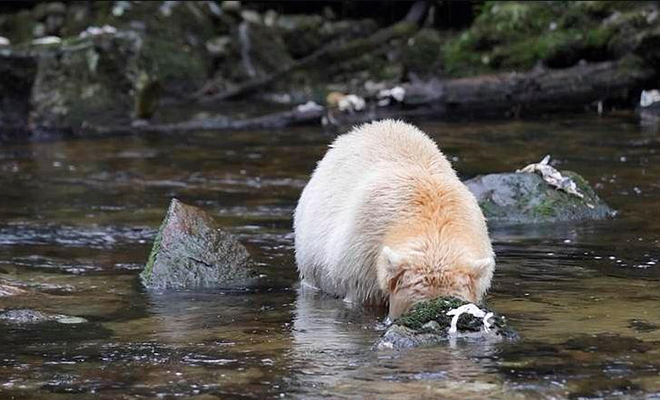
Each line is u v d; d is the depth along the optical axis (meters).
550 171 13.93
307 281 10.95
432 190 9.73
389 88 24.48
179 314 9.93
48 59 22.42
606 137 18.88
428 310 8.77
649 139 18.50
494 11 24.83
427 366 8.03
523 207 13.55
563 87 22.70
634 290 10.23
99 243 13.02
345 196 10.38
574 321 9.20
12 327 9.53
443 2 27.84
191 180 16.92
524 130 20.08
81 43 22.77
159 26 27.27
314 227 10.65
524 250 11.94
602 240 12.32
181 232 11.34
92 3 28.12
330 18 30.02
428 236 9.20
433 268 8.98
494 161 17.05
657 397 7.31
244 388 7.72
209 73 27.47
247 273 11.36
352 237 9.86
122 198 15.68
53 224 14.05
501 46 24.20
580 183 13.92
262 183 16.56
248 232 13.41
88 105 22.47
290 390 7.63
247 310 10.04
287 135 21.19
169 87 26.47
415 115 22.61
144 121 22.70
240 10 29.55
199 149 19.83
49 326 9.55
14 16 28.73
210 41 28.17
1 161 18.98
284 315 9.80
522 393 7.40
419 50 24.89
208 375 8.04
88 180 17.12
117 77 22.83
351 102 22.95
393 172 9.98
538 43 23.70
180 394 7.64
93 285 11.09
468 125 21.02
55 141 21.39
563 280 10.67
